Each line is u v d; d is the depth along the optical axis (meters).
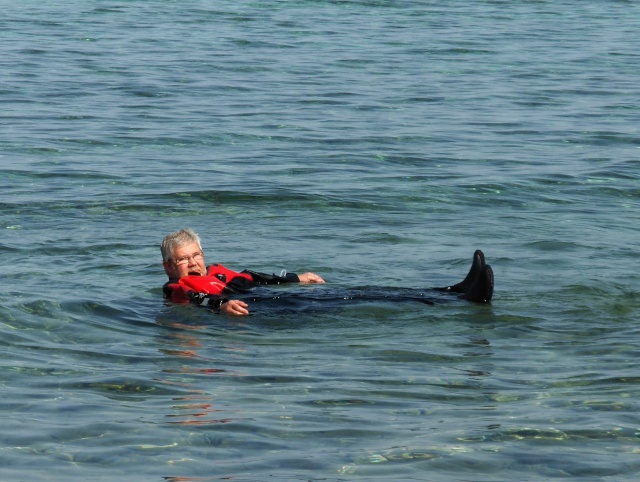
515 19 115.94
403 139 55.91
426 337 25.52
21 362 23.17
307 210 41.28
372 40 97.19
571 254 34.66
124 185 44.94
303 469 17.22
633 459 17.67
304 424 19.33
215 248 35.28
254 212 40.91
